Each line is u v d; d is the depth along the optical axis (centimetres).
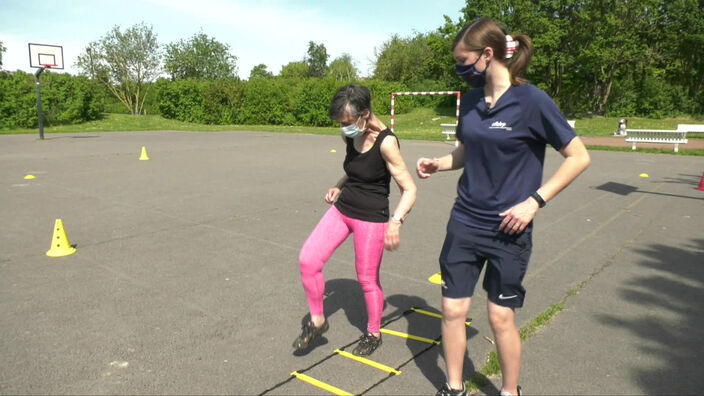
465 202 232
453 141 1991
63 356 304
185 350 313
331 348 318
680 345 322
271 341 327
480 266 240
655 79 3578
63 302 385
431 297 405
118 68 3688
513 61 215
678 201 793
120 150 1545
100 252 512
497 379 280
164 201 768
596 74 3506
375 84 3628
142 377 281
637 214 700
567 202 784
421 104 4097
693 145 1842
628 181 998
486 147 220
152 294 403
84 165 1182
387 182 296
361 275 300
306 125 3219
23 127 2609
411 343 326
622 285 428
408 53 5428
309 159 1332
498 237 222
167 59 4788
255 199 789
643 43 3612
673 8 3428
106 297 396
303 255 293
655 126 2845
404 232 605
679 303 390
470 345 322
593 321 358
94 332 336
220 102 3300
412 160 1344
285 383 276
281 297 400
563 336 335
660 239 572
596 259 499
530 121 212
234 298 397
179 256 501
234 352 311
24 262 479
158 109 3503
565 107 3678
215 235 579
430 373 288
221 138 2086
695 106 3481
